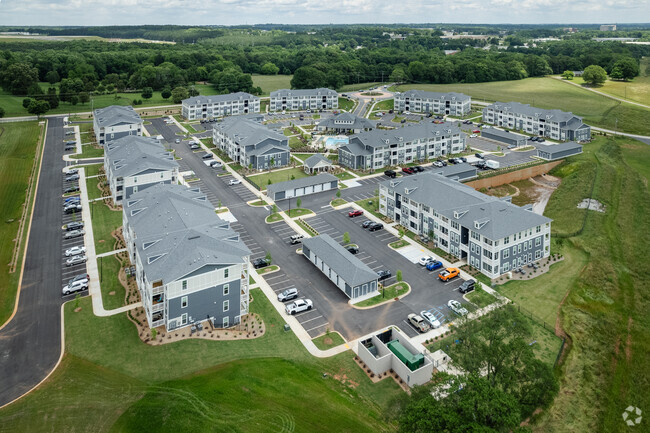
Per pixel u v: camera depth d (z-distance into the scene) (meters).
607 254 115.25
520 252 106.62
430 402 55.22
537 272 105.94
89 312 88.94
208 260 82.12
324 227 128.00
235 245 90.06
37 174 163.50
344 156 180.88
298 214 136.50
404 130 187.25
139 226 96.50
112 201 141.75
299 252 114.56
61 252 111.69
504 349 63.12
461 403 52.69
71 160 178.25
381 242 119.81
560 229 129.62
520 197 158.38
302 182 151.88
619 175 169.50
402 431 53.31
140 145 156.12
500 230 102.00
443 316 89.62
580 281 102.50
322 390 70.88
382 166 179.25
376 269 106.50
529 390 64.50
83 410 66.06
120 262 107.06
